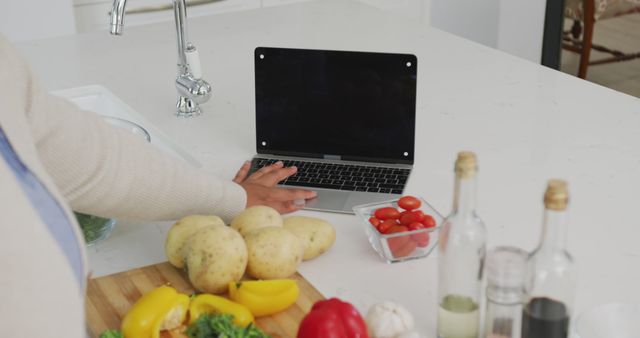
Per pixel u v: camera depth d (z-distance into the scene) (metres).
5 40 1.22
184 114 2.06
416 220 1.41
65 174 1.32
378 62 1.69
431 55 2.40
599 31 4.11
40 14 3.46
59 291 1.02
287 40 2.55
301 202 1.58
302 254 1.34
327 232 1.40
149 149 1.42
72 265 1.12
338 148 1.76
